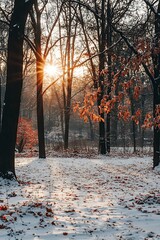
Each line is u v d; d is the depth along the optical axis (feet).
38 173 51.06
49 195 32.63
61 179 45.78
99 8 75.46
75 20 95.91
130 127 149.38
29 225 21.74
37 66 76.43
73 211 26.03
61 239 19.51
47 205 27.32
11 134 40.86
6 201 28.43
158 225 22.93
